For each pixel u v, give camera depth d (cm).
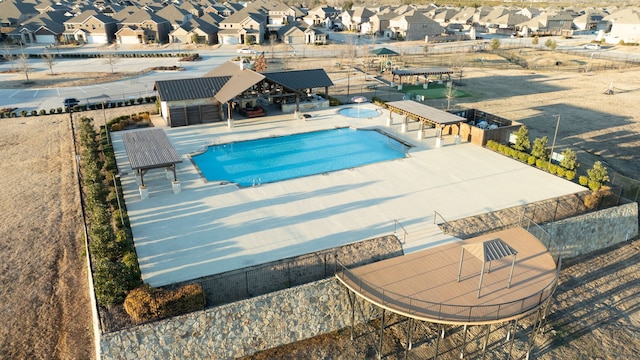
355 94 5934
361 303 2134
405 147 3822
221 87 4519
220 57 9119
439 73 6397
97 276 1884
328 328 2105
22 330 1986
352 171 3294
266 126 4381
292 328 2030
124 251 2208
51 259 2420
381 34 12550
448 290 1928
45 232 2653
